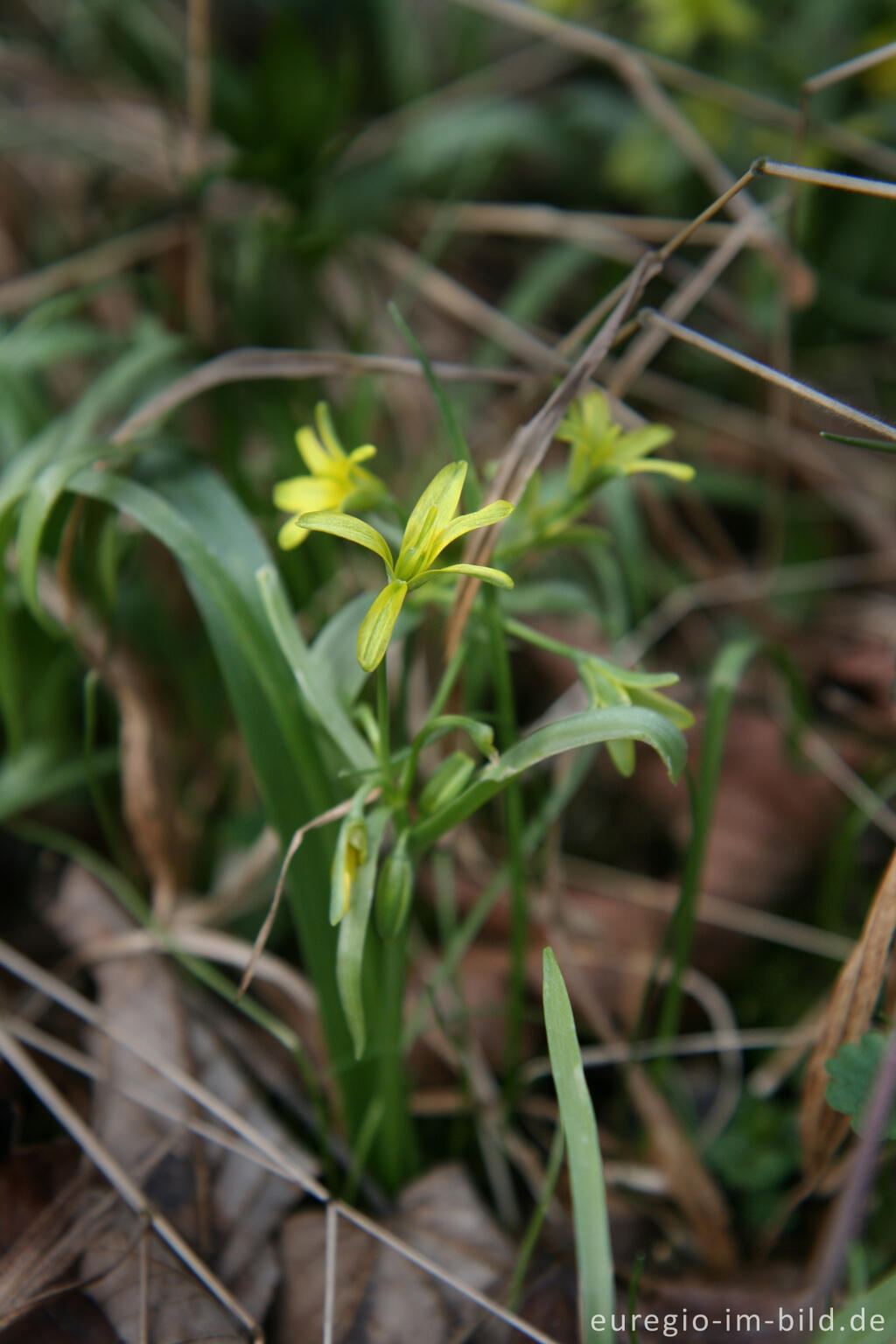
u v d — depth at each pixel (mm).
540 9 528
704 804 323
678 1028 369
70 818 398
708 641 474
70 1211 319
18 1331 302
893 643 430
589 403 299
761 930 374
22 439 375
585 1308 260
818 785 406
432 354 521
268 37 379
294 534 297
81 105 529
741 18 487
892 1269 322
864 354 531
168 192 513
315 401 417
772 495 468
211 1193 326
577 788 429
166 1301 309
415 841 290
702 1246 333
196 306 438
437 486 261
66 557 340
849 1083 290
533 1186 341
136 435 337
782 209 452
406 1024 358
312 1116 343
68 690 402
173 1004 355
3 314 432
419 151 503
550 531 306
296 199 427
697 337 302
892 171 429
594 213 593
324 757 305
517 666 454
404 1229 327
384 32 594
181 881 378
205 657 386
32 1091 337
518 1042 339
